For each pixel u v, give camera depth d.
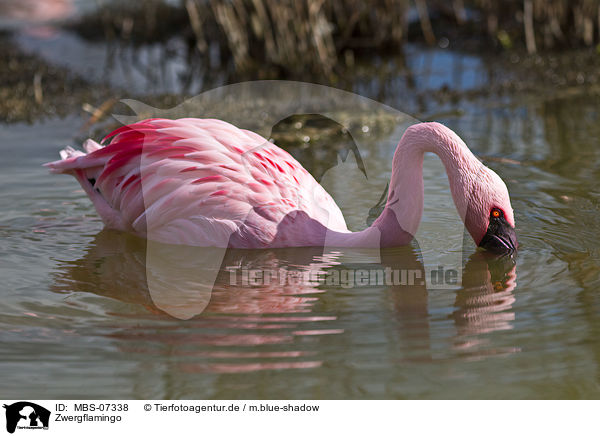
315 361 9.99
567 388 9.41
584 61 28.48
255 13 29.34
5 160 19.33
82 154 15.49
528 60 29.09
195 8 32.47
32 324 11.23
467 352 10.20
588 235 14.19
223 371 9.78
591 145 19.59
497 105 24.16
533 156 18.91
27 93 26.17
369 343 10.46
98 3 38.66
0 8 39.31
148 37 34.78
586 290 11.95
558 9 30.61
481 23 32.72
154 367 9.91
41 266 13.62
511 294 11.99
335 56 30.00
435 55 30.61
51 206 16.62
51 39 34.56
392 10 30.80
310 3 28.02
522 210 15.46
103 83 27.67
